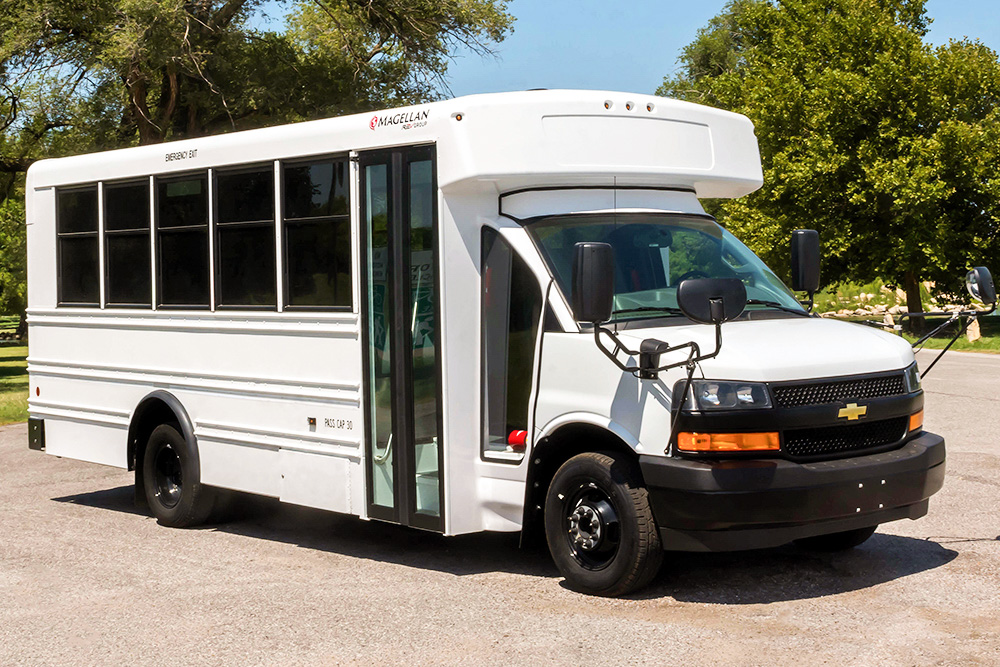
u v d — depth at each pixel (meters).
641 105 7.35
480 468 7.19
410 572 7.45
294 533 8.91
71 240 10.20
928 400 16.44
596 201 7.23
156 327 9.32
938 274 38.53
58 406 10.40
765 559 7.36
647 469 6.20
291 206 8.14
